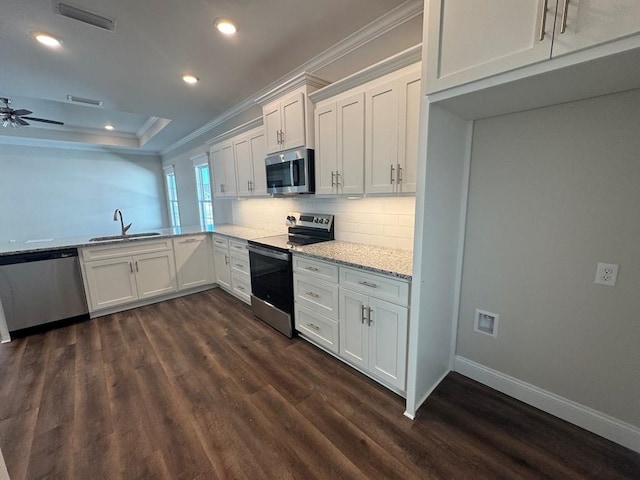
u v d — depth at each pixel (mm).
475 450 1467
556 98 1385
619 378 1460
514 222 1716
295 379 2062
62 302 2941
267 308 2887
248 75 2803
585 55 958
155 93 3240
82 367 2242
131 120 5148
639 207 1323
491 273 1854
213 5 1771
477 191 1845
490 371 1937
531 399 1766
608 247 1421
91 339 2684
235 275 3535
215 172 4258
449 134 1624
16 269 2697
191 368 2211
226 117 4059
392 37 2008
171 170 6730
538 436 1545
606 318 1465
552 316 1640
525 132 1610
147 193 7168
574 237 1517
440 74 1335
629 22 867
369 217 2537
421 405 1781
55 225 6070
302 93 2424
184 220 6488
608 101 1342
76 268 2994
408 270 1732
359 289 1954
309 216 3100
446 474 1348
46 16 1817
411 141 1793
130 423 1681
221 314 3229
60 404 1840
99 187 6523
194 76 2799
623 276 1395
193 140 5402
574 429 1584
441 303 1850
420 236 1527
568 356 1608
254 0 1735
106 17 1856
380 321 1854
